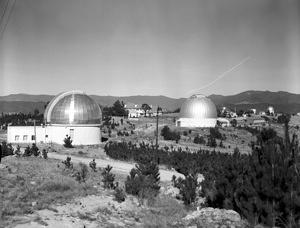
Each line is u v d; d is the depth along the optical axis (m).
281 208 19.22
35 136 93.06
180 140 101.75
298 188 19.34
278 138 21.73
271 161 20.31
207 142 100.25
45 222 19.22
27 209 21.11
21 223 18.62
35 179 31.14
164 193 32.69
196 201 28.34
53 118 93.44
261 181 20.00
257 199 19.77
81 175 36.94
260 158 21.39
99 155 68.19
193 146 92.25
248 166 21.95
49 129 93.88
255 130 117.44
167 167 55.31
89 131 93.31
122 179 40.69
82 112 92.88
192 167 47.94
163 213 24.58
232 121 141.25
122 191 28.89
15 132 92.56
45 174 34.69
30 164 42.53
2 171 34.53
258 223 19.47
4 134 113.38
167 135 101.25
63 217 20.78
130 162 59.84
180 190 30.84
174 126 126.88
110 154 66.38
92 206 24.30
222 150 89.06
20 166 39.62
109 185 32.03
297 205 18.83
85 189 29.28
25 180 30.27
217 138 107.06
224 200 22.38
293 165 20.22
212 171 38.97
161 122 140.88
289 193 19.20
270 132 22.62
